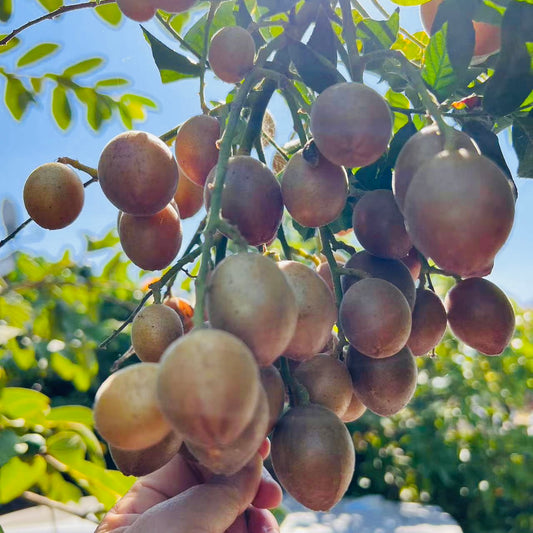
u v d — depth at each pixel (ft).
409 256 0.64
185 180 0.68
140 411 0.39
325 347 0.60
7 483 1.08
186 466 0.84
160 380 0.35
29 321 1.61
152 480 0.84
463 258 0.40
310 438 0.47
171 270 0.57
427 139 0.46
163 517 0.65
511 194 0.41
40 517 1.61
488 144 0.61
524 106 0.65
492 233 0.40
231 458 0.38
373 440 3.21
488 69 0.69
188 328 0.66
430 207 0.40
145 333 0.54
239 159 0.54
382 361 0.55
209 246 0.42
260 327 0.39
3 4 0.96
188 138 0.63
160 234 0.60
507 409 3.04
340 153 0.49
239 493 0.68
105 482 1.13
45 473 1.15
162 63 0.74
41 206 0.63
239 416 0.34
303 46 0.60
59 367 1.65
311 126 0.51
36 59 1.07
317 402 0.52
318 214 0.54
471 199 0.40
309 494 0.47
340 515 2.50
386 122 0.49
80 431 1.15
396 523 2.53
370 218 0.58
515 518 3.09
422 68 0.70
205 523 0.64
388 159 0.64
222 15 0.83
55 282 1.67
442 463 2.97
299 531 2.25
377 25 0.74
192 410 0.34
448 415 3.01
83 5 0.70
